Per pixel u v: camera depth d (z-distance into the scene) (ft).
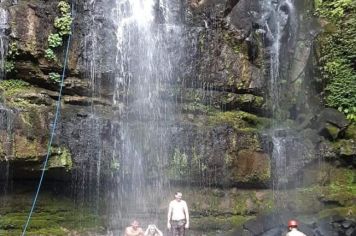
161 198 50.01
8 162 43.47
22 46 48.65
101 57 52.16
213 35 56.70
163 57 54.65
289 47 64.80
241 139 52.37
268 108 59.41
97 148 47.60
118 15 54.13
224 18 58.54
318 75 62.23
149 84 53.67
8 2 49.44
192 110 54.34
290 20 65.77
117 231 47.91
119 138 48.88
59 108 48.19
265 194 53.11
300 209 52.42
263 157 53.01
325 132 57.31
